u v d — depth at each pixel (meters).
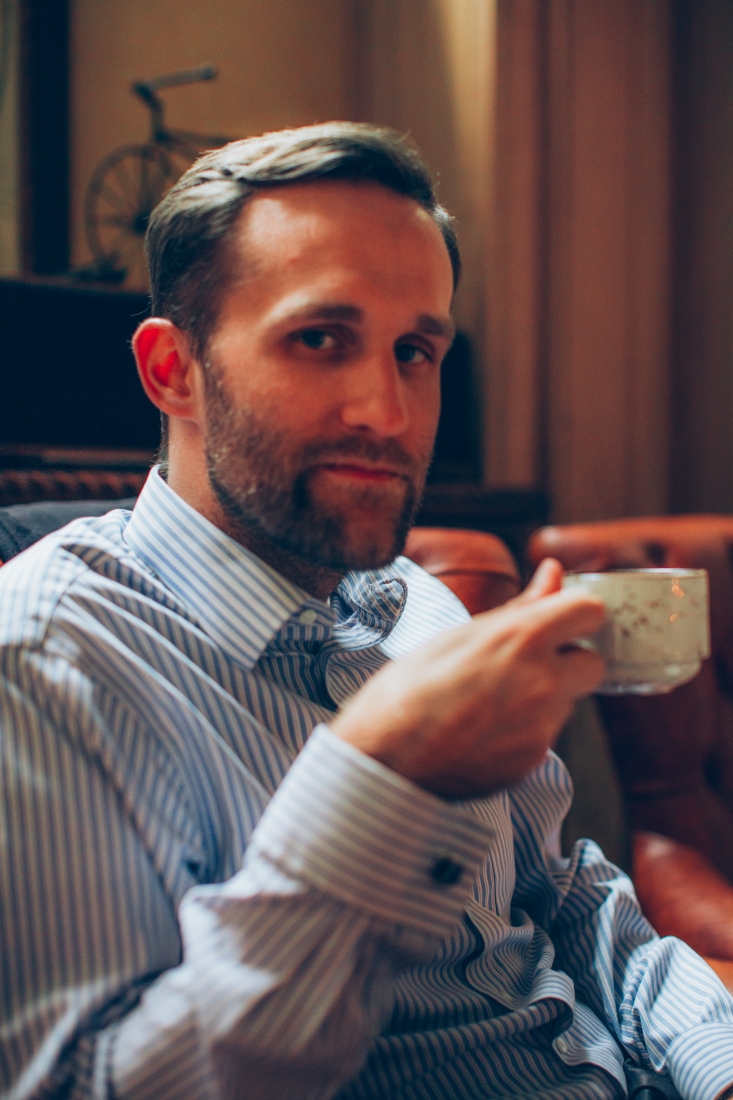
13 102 2.43
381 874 0.50
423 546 1.21
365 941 0.50
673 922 1.12
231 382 0.66
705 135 2.36
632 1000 0.82
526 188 2.22
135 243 2.66
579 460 2.31
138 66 2.63
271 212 0.65
